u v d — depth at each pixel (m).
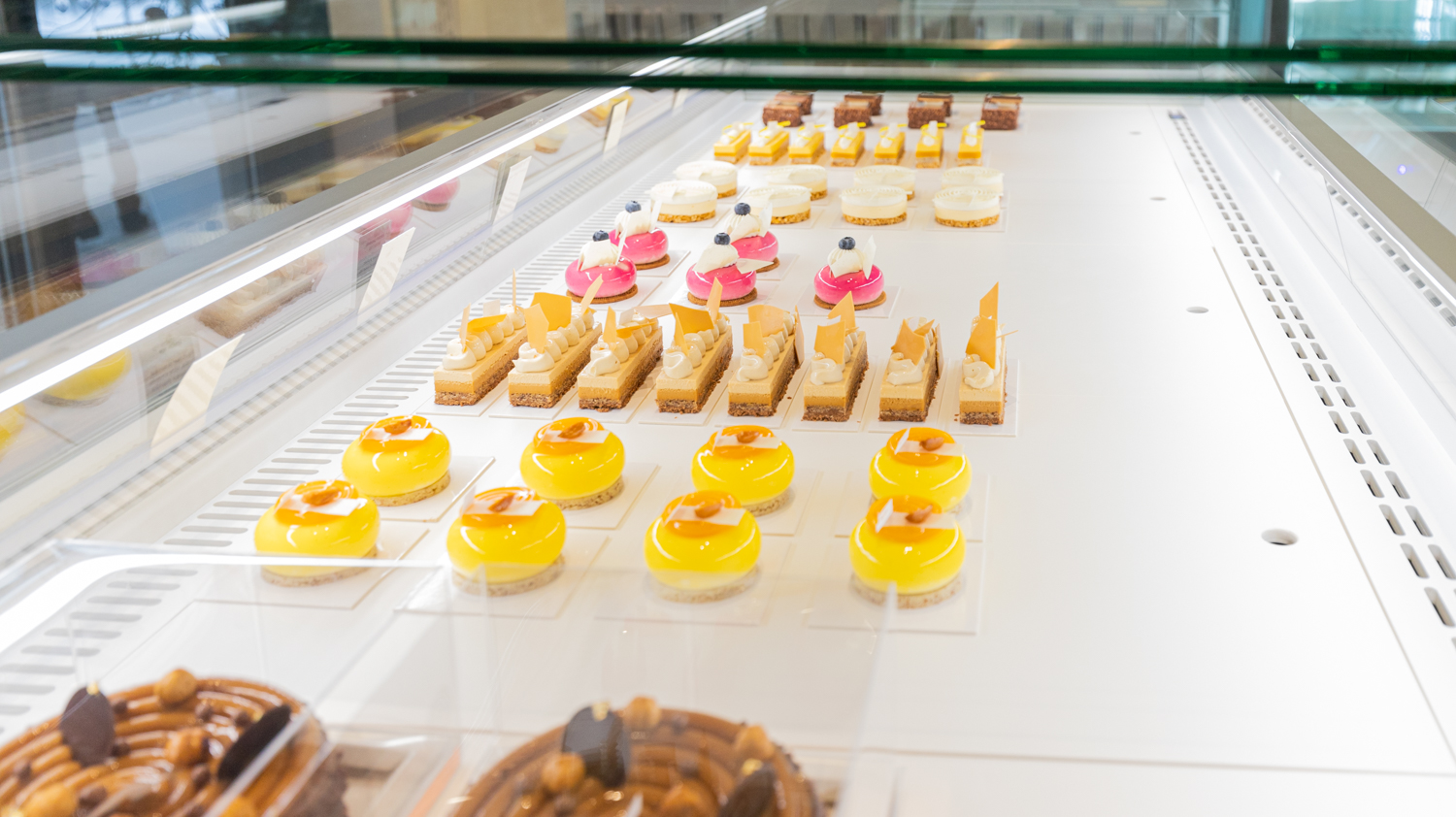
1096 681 1.40
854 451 2.08
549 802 1.09
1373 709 1.33
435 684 1.23
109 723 1.17
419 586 1.40
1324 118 3.32
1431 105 2.44
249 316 2.06
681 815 1.06
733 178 3.90
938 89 1.21
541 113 3.37
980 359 2.19
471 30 1.22
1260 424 2.09
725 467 1.87
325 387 2.22
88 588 1.38
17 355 1.61
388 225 2.52
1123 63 1.16
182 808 1.07
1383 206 2.48
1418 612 1.52
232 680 1.23
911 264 3.12
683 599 1.37
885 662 1.27
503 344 2.45
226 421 2.00
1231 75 1.18
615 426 2.22
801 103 4.98
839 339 2.19
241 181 2.64
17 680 1.23
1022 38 1.21
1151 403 2.21
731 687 1.22
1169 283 2.85
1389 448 1.97
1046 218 3.47
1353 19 1.14
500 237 3.10
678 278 3.06
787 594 1.38
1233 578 1.62
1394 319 2.27
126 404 1.76
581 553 1.75
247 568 1.43
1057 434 2.11
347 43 1.20
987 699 1.37
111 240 2.34
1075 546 1.72
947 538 1.60
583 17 1.29
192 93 3.01
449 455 1.97
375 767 1.12
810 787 1.09
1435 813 1.17
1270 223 3.18
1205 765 1.25
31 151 2.69
